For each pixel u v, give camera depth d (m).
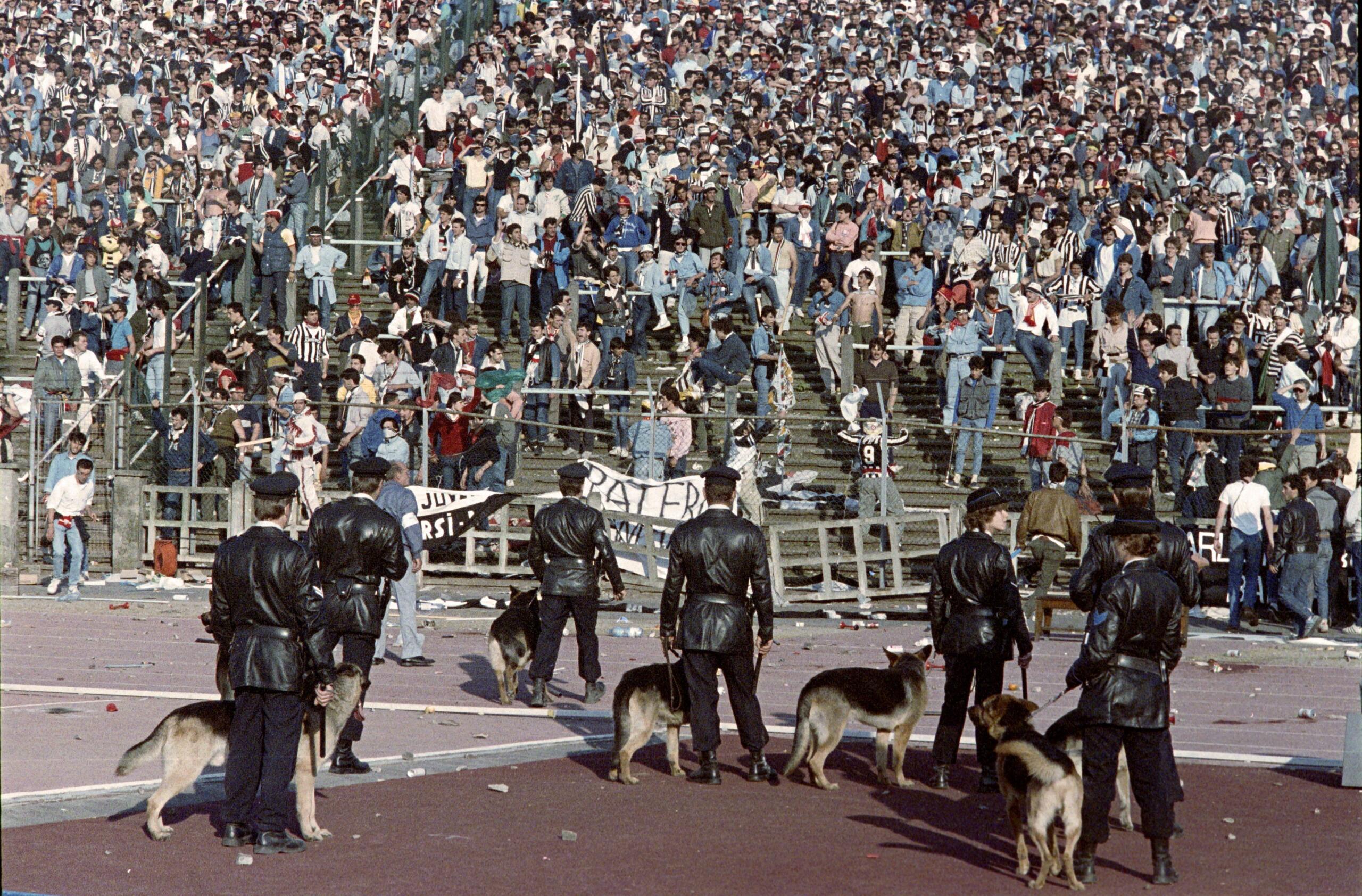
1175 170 45.47
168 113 51.62
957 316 35.09
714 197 39.72
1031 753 11.90
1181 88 55.31
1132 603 12.12
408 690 20.92
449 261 39.44
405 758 16.33
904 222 41.00
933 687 21.39
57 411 34.44
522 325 39.00
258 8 61.09
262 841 12.52
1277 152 50.31
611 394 35.00
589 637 19.88
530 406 35.09
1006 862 12.66
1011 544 32.16
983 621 15.17
